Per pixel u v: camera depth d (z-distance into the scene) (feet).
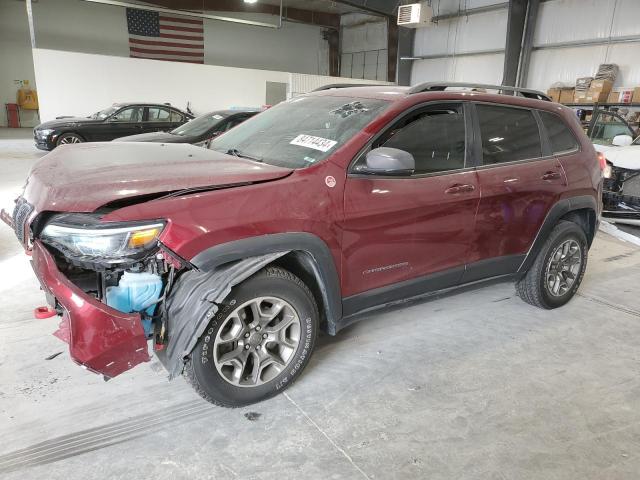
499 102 10.02
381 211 8.00
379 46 67.36
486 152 9.62
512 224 10.09
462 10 51.19
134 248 6.20
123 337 6.19
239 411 7.54
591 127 27.09
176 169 7.27
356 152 7.91
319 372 8.74
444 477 6.36
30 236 6.94
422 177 8.59
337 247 7.68
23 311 10.57
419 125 8.71
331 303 7.93
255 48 72.74
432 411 7.75
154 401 7.71
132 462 6.37
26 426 6.97
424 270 9.04
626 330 11.03
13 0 60.03
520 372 9.05
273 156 8.54
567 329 10.96
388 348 9.75
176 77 53.78
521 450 6.94
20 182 25.43
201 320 6.56
